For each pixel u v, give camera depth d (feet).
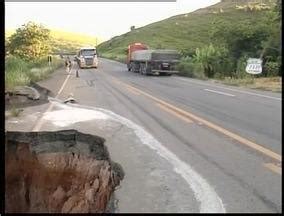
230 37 124.98
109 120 40.29
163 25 468.75
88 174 32.09
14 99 54.90
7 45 144.87
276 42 113.60
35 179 33.68
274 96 62.34
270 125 37.40
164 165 24.76
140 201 19.06
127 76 115.34
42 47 147.13
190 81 96.02
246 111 46.11
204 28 404.98
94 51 167.84
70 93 66.03
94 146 33.14
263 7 400.47
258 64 94.73
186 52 159.63
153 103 53.26
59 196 32.83
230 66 118.93
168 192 20.12
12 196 32.04
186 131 34.76
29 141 34.30
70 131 34.86
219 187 20.67
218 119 40.65
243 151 27.84
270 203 18.45
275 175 22.50
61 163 34.17
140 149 28.86
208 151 27.91
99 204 28.30
